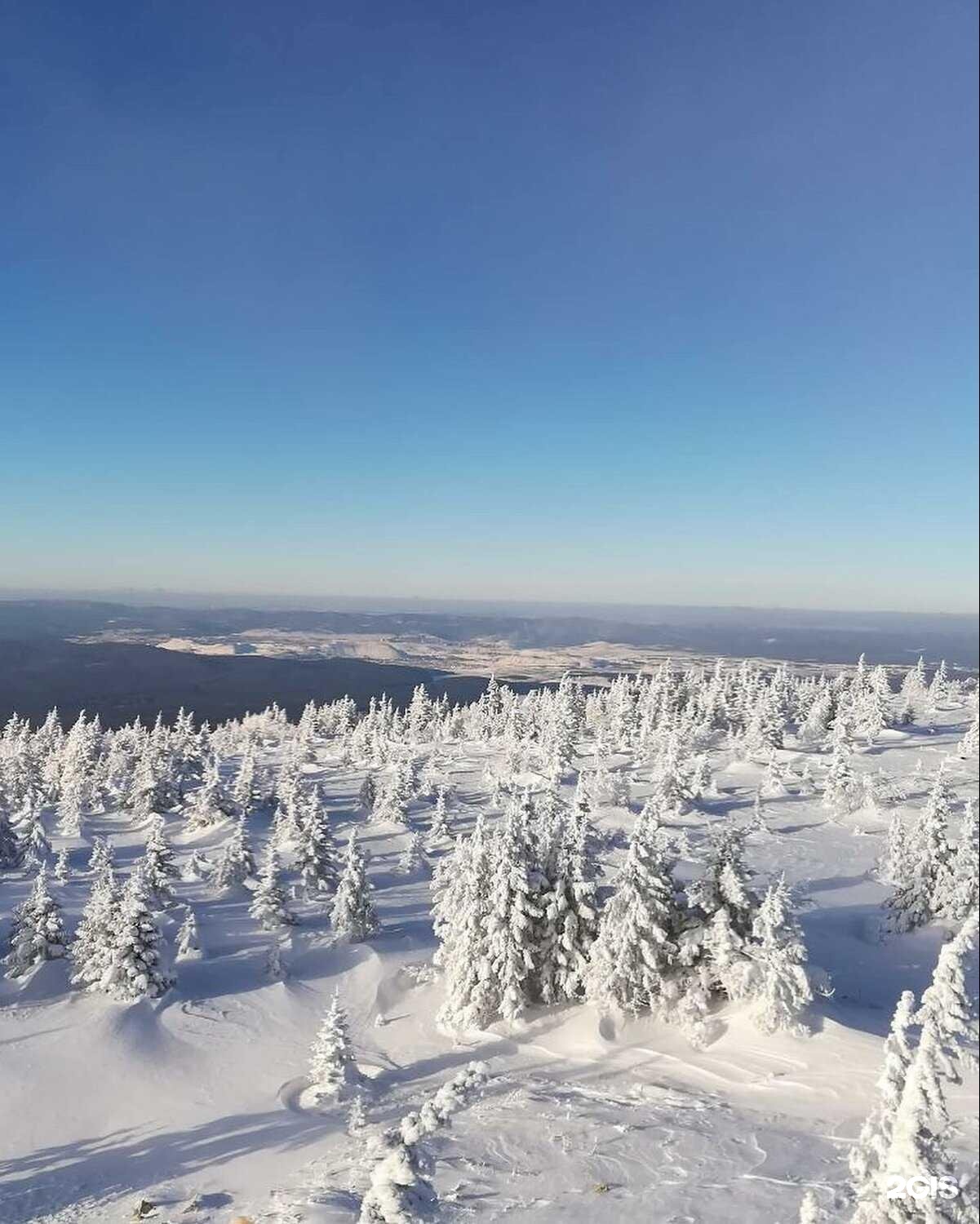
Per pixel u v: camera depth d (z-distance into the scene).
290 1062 34.53
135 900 38.94
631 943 32.62
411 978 42.69
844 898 58.44
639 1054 30.56
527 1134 23.50
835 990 39.16
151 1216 23.19
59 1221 23.58
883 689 125.62
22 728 114.38
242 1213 22.30
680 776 84.75
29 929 40.81
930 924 48.50
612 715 127.88
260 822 89.06
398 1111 28.89
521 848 36.06
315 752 141.12
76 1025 35.50
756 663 150.00
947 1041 11.65
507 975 34.06
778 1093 26.12
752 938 31.89
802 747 113.50
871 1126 12.36
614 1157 21.45
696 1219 17.36
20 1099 30.66
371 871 70.00
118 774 107.38
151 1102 31.48
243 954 45.88
